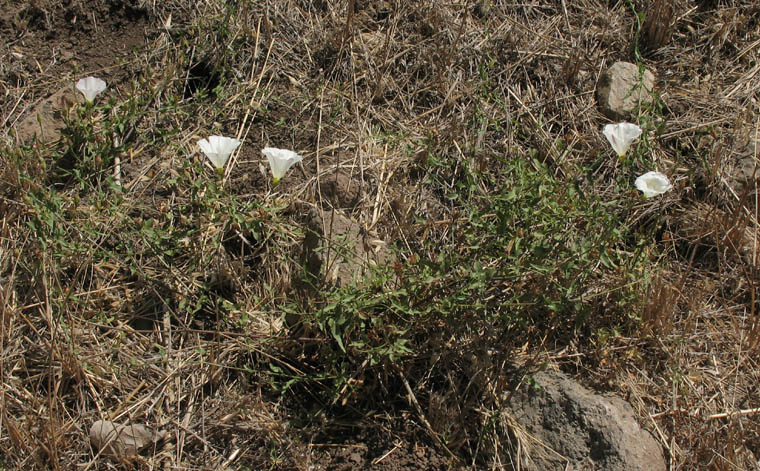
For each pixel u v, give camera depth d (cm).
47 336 112
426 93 140
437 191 129
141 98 133
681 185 127
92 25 141
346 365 107
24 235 118
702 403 111
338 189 126
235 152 131
